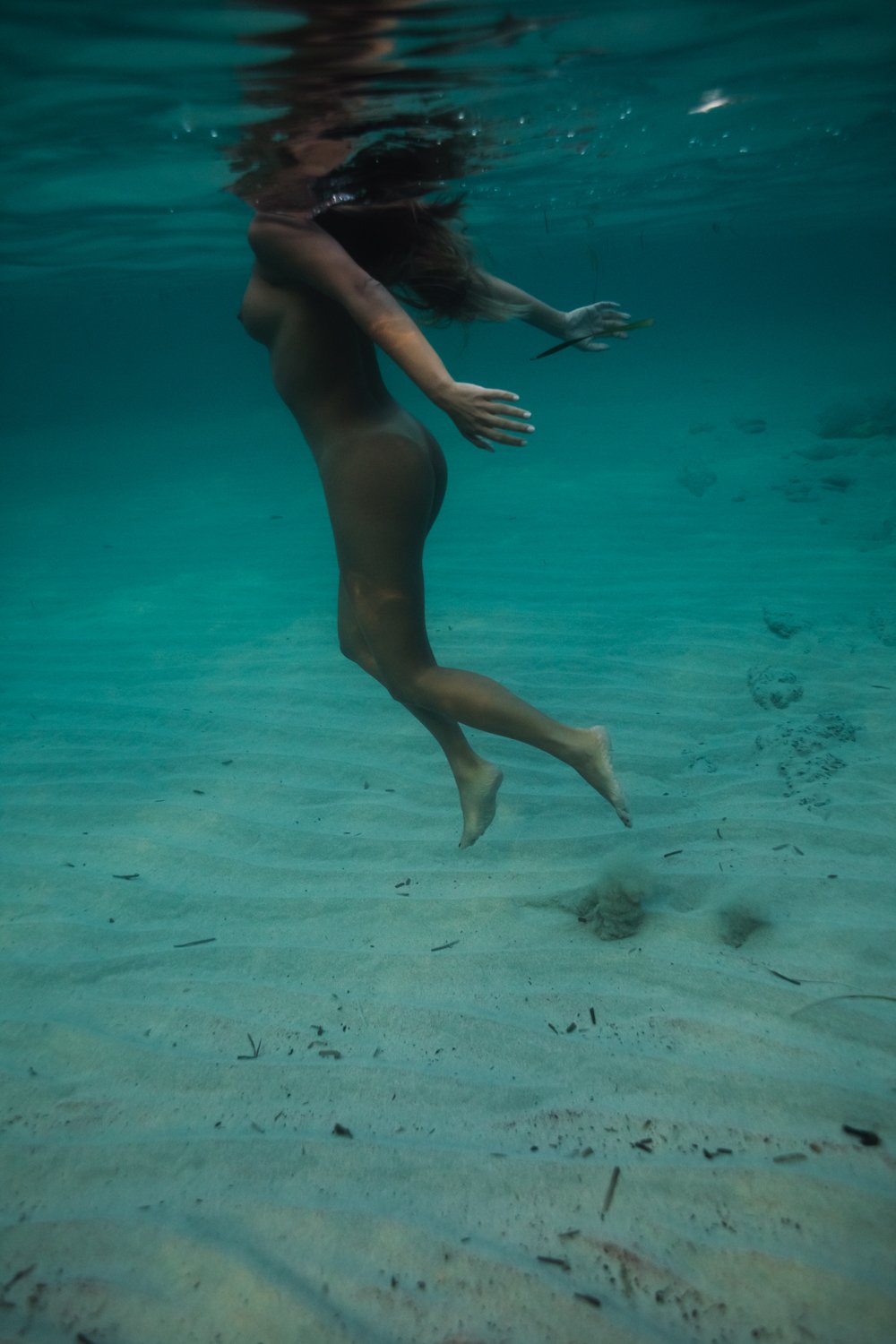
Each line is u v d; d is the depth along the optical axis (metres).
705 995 3.37
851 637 7.15
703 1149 2.63
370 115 5.54
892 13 6.79
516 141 8.07
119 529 16.41
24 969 3.83
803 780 4.99
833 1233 2.31
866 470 14.81
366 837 4.84
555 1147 2.68
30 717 6.91
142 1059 3.20
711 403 26.27
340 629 3.41
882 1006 3.22
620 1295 2.18
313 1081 3.05
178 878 4.54
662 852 4.45
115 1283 2.25
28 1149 2.77
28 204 10.88
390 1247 2.33
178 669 7.81
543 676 6.95
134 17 4.01
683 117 9.83
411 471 2.87
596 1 4.68
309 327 2.81
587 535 12.13
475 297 3.18
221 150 6.70
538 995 3.47
